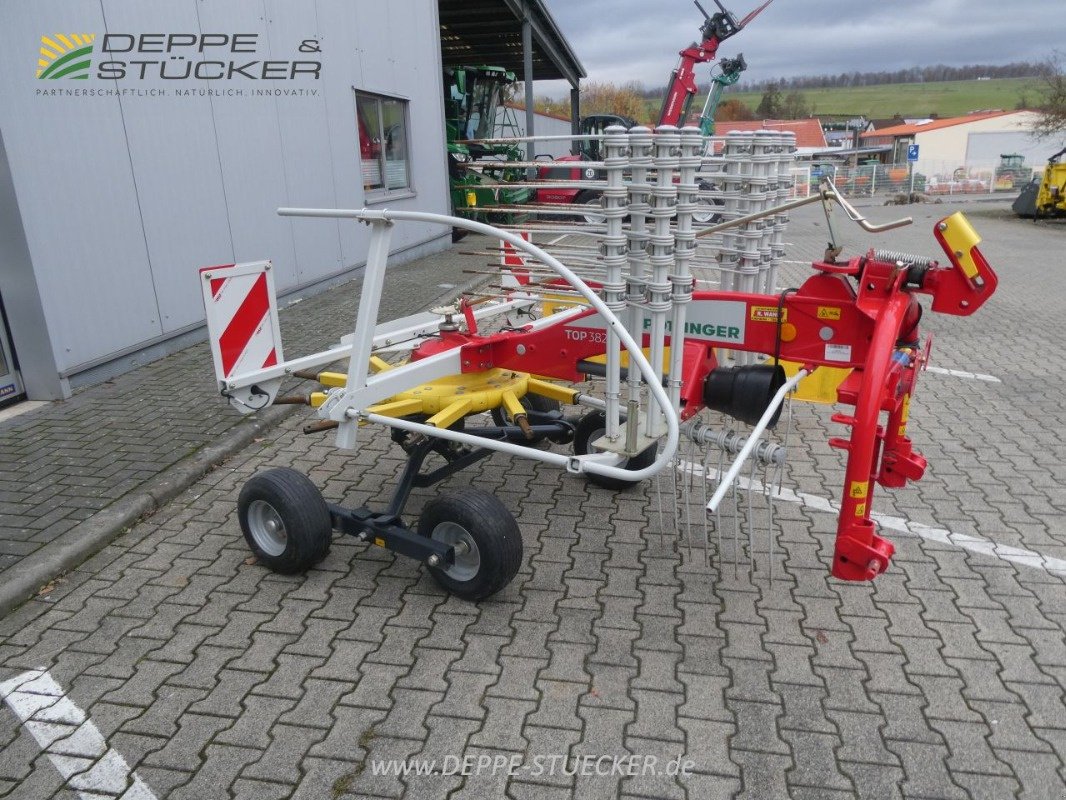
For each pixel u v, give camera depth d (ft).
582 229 11.51
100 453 16.07
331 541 12.05
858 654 10.01
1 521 13.17
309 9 30.55
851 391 9.51
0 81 17.31
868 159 150.30
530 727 8.77
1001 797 7.78
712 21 56.08
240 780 8.04
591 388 20.63
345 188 34.47
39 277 18.40
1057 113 84.69
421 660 9.93
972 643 10.23
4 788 7.98
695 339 11.46
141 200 21.90
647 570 12.04
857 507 9.13
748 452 9.66
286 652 10.11
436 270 40.24
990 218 73.05
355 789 7.91
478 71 57.21
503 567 10.58
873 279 10.03
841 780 8.00
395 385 11.45
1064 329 27.58
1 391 18.57
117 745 8.54
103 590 11.56
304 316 28.32
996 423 18.30
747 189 13.21
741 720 8.85
